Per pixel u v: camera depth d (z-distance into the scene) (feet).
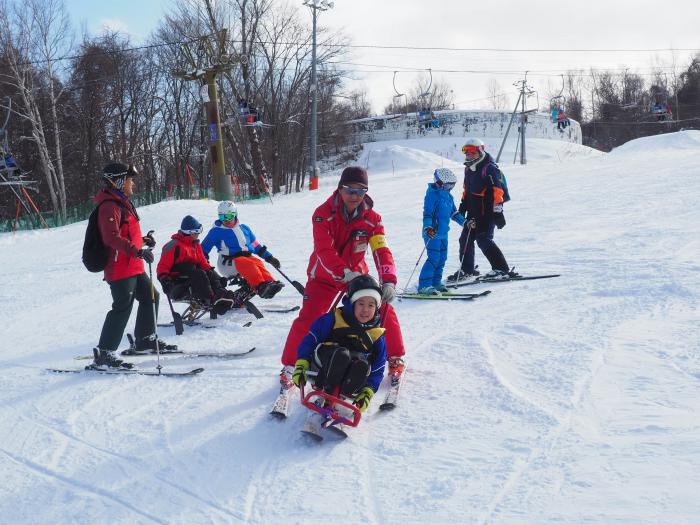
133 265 17.65
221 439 12.56
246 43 116.47
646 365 13.53
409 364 15.69
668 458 9.54
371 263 32.14
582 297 20.36
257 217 56.80
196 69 84.48
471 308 20.85
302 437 12.31
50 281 37.27
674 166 62.59
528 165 89.97
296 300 25.53
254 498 10.32
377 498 9.86
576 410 11.81
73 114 120.98
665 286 19.95
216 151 84.79
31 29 100.58
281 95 122.01
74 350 20.85
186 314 24.40
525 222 40.06
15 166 89.92
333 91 134.82
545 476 9.66
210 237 24.22
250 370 16.70
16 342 22.91
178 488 10.89
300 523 9.43
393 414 12.91
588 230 35.14
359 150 184.44
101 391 15.96
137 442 12.80
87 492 11.05
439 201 23.77
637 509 8.38
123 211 17.42
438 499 9.53
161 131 140.77
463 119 201.46
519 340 16.46
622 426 10.87
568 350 15.16
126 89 128.36
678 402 11.51
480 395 13.20
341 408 12.80
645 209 39.93
